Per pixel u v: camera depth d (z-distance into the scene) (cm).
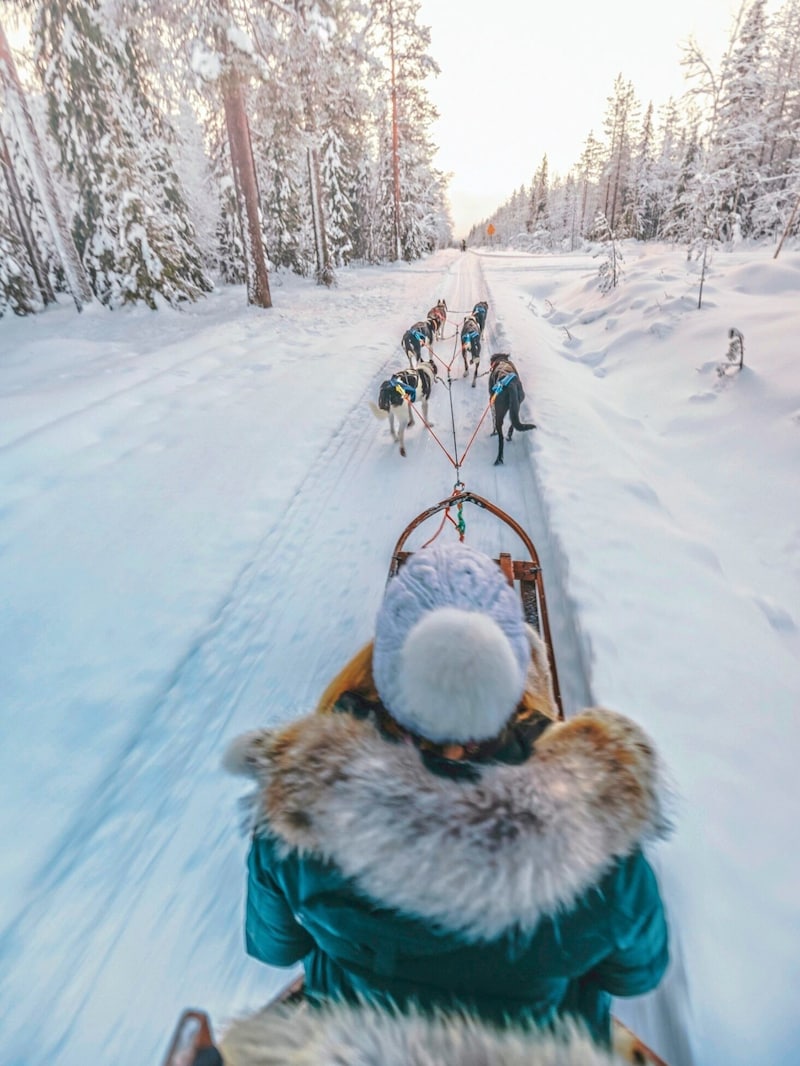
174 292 1727
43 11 1416
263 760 92
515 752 88
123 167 1614
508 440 754
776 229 2280
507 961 77
